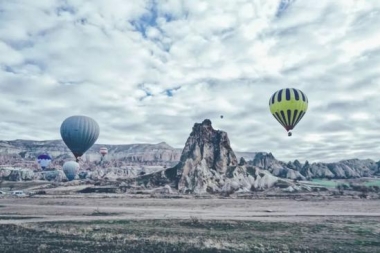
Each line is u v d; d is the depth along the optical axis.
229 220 36.91
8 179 184.38
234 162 150.88
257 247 22.16
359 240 24.92
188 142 157.62
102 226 31.88
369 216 41.59
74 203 67.38
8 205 60.84
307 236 26.62
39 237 25.62
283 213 46.38
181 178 131.38
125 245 22.72
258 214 44.81
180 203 68.31
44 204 64.12
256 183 132.25
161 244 23.06
